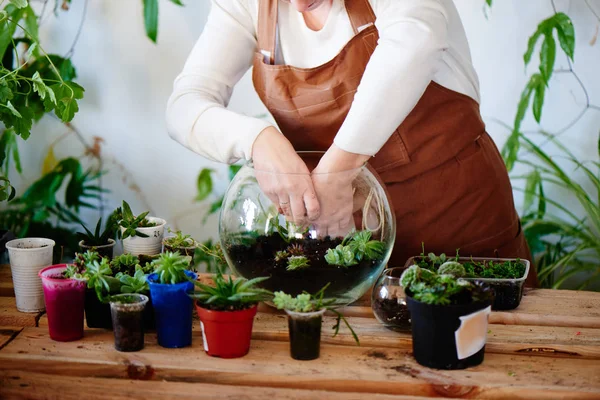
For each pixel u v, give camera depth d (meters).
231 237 1.39
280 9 1.61
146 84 2.62
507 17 2.49
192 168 2.69
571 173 2.59
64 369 1.23
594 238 2.53
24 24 2.51
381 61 1.43
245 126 1.50
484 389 1.15
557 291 1.61
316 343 1.24
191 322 1.30
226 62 1.68
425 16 1.45
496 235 1.77
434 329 1.20
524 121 2.59
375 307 1.37
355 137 1.43
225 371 1.19
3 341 1.32
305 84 1.62
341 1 1.56
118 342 1.27
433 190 1.71
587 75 2.52
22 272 1.43
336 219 1.37
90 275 1.29
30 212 2.72
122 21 2.57
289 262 1.34
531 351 1.29
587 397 1.13
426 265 1.51
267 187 1.36
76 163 2.69
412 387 1.16
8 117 2.05
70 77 2.60
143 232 1.66
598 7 2.46
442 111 1.67
